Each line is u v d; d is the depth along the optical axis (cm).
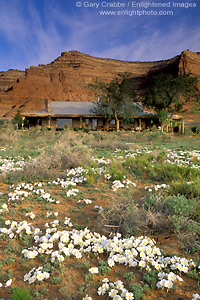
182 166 898
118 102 3788
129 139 2294
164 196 541
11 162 1066
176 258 332
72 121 4041
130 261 328
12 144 1794
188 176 781
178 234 403
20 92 15450
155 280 298
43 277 293
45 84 16225
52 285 292
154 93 3803
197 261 334
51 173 835
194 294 264
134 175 861
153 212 456
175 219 414
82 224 461
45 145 1703
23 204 571
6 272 315
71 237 384
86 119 4062
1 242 397
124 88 3756
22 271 319
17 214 511
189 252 355
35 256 356
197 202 478
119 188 708
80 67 19138
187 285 293
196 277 304
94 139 2098
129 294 263
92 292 276
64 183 725
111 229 427
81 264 328
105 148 1656
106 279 289
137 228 419
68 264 335
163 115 3503
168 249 371
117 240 374
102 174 850
